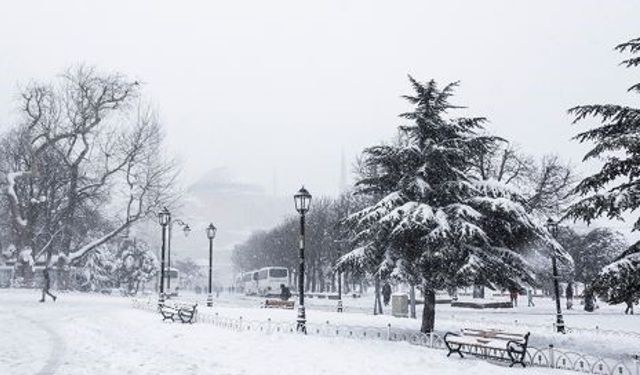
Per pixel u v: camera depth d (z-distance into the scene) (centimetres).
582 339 1977
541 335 2092
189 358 1396
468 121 2020
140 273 7338
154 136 6141
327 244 7031
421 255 1867
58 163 6216
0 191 6262
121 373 1210
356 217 2077
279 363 1325
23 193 6291
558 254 1878
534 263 2173
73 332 1973
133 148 6038
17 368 1271
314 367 1276
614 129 1463
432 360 1363
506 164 4909
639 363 1245
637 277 1334
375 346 1622
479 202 1859
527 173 4919
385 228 1895
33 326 2170
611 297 1373
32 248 5931
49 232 6306
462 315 3325
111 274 7375
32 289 5419
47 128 5919
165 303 2950
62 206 6450
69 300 4081
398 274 1873
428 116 2025
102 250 7250
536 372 1221
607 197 1386
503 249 1919
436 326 2348
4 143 6519
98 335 1889
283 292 5066
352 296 6806
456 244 1839
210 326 2155
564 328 2309
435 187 1964
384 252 1997
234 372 1221
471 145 1956
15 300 3925
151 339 1775
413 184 1917
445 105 2031
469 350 1503
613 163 1430
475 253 1833
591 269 4788
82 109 5934
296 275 8644
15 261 5856
